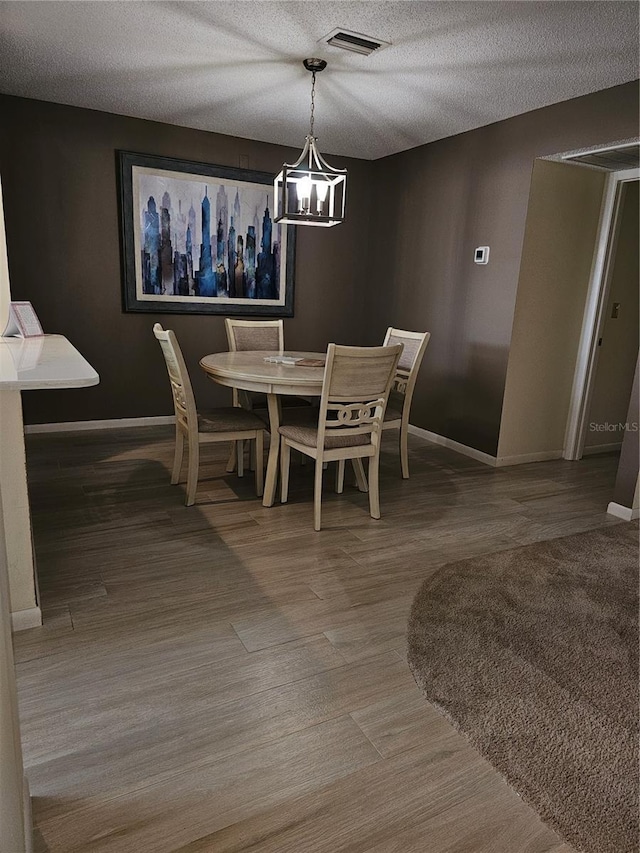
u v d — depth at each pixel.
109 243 4.33
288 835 1.24
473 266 4.16
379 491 3.44
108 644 1.86
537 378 4.10
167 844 1.21
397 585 2.30
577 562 2.57
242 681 1.71
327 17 2.54
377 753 1.47
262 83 3.41
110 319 4.45
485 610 2.14
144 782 1.36
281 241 4.97
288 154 4.86
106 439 4.27
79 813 1.27
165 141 4.35
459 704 1.65
